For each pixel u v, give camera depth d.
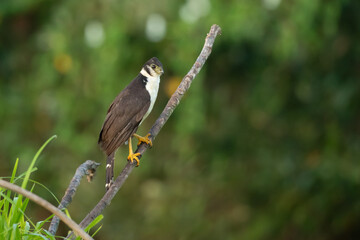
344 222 11.87
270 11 11.80
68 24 12.45
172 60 12.28
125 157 13.62
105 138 6.39
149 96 6.64
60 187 13.20
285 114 13.16
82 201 13.64
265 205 13.27
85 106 12.70
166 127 14.39
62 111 12.71
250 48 12.41
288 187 12.57
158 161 14.71
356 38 11.69
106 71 12.09
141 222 14.45
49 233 4.04
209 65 12.95
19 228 4.12
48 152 13.28
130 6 12.20
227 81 13.30
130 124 6.40
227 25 11.78
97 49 12.16
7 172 13.23
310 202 12.30
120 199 14.86
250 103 13.17
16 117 13.30
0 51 13.28
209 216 13.81
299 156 12.76
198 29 11.91
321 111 12.62
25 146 13.14
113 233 14.36
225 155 13.67
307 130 12.96
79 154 13.23
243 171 13.64
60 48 12.39
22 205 4.08
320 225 12.47
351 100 11.84
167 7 12.23
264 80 12.90
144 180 14.89
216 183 13.90
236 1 11.80
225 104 13.54
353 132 12.20
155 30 12.38
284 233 12.95
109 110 6.59
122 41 12.10
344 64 11.93
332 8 11.01
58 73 12.66
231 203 13.79
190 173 14.30
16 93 13.20
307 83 12.59
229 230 13.37
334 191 11.86
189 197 14.13
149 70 6.80
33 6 13.03
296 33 11.48
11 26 13.43
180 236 13.75
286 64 12.63
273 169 12.96
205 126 13.30
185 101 12.21
